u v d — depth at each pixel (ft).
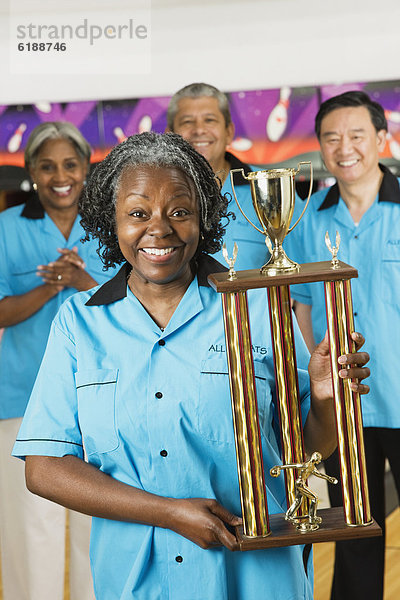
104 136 9.35
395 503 11.01
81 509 4.72
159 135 4.76
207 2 9.05
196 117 9.12
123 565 4.78
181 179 4.60
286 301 4.51
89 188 4.95
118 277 5.05
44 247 9.34
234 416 4.34
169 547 4.66
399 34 8.85
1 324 9.27
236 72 9.14
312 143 9.11
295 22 8.99
